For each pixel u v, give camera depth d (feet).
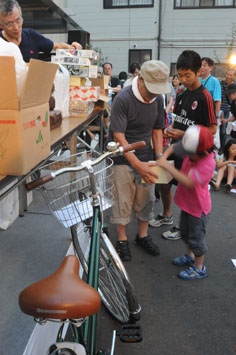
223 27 41.96
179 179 7.73
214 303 8.33
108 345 7.00
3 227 9.21
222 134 21.94
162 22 42.75
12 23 9.39
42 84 4.79
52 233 9.14
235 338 7.22
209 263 10.11
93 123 16.93
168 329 7.45
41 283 3.77
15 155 4.23
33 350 5.61
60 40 38.29
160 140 9.89
